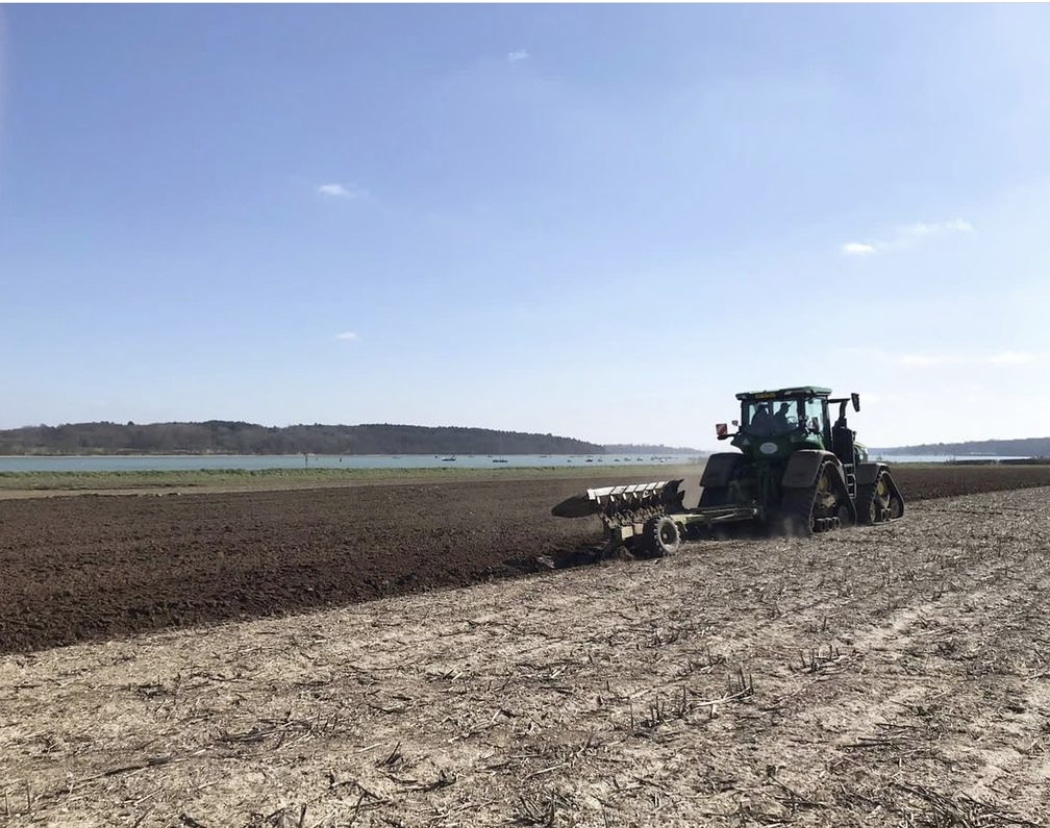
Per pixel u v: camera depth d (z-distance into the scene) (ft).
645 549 41.27
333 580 34.47
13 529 56.70
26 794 13.25
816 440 50.24
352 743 15.30
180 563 39.65
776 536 47.75
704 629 24.31
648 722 16.24
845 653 21.52
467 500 87.40
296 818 12.19
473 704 17.54
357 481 139.03
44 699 18.65
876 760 14.29
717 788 13.14
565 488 113.50
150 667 21.25
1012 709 17.03
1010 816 12.19
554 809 12.35
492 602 29.35
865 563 36.76
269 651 22.67
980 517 59.62
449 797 12.86
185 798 12.98
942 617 25.84
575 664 20.68
